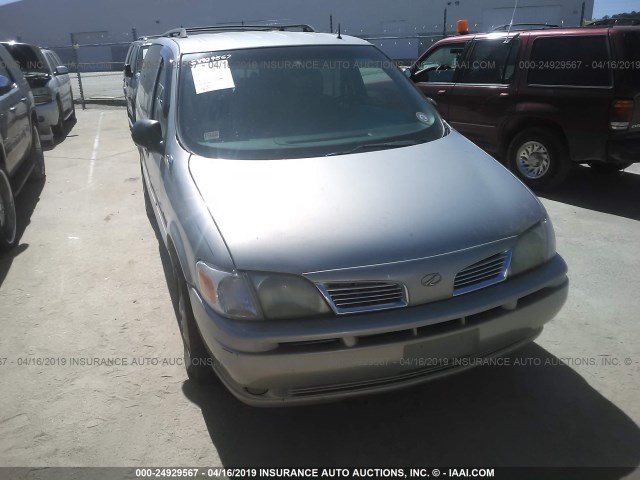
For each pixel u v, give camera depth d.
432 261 2.43
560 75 6.14
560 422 2.82
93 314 3.96
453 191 2.83
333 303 2.36
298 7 37.31
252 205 2.65
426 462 2.61
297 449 2.71
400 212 2.62
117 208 6.28
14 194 5.63
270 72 3.70
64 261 4.87
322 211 2.61
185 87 3.57
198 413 2.96
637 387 3.05
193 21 41.03
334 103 3.64
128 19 43.16
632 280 4.26
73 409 3.00
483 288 2.54
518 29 7.08
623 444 2.67
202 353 3.02
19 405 3.03
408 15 34.59
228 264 2.40
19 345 3.59
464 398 3.02
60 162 8.58
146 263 4.79
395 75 4.07
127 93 8.73
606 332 3.57
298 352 2.32
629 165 7.11
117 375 3.27
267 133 3.37
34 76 9.89
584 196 6.32
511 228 2.65
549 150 6.34
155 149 3.55
